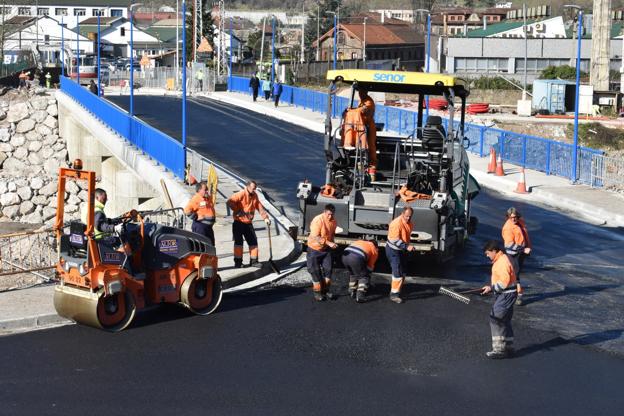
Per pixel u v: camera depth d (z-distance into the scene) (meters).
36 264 24.88
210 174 26.72
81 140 60.47
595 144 52.34
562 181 33.72
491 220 26.52
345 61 102.00
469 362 13.68
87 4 150.38
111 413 11.41
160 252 15.27
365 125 19.31
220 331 14.94
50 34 130.75
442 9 184.88
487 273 19.55
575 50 94.19
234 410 11.59
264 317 15.79
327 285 16.91
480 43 94.75
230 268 18.73
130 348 13.97
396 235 16.59
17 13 147.25
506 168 36.81
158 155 33.03
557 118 59.34
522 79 91.06
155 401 11.84
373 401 12.01
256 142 41.88
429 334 14.98
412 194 18.20
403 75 18.80
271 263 18.88
